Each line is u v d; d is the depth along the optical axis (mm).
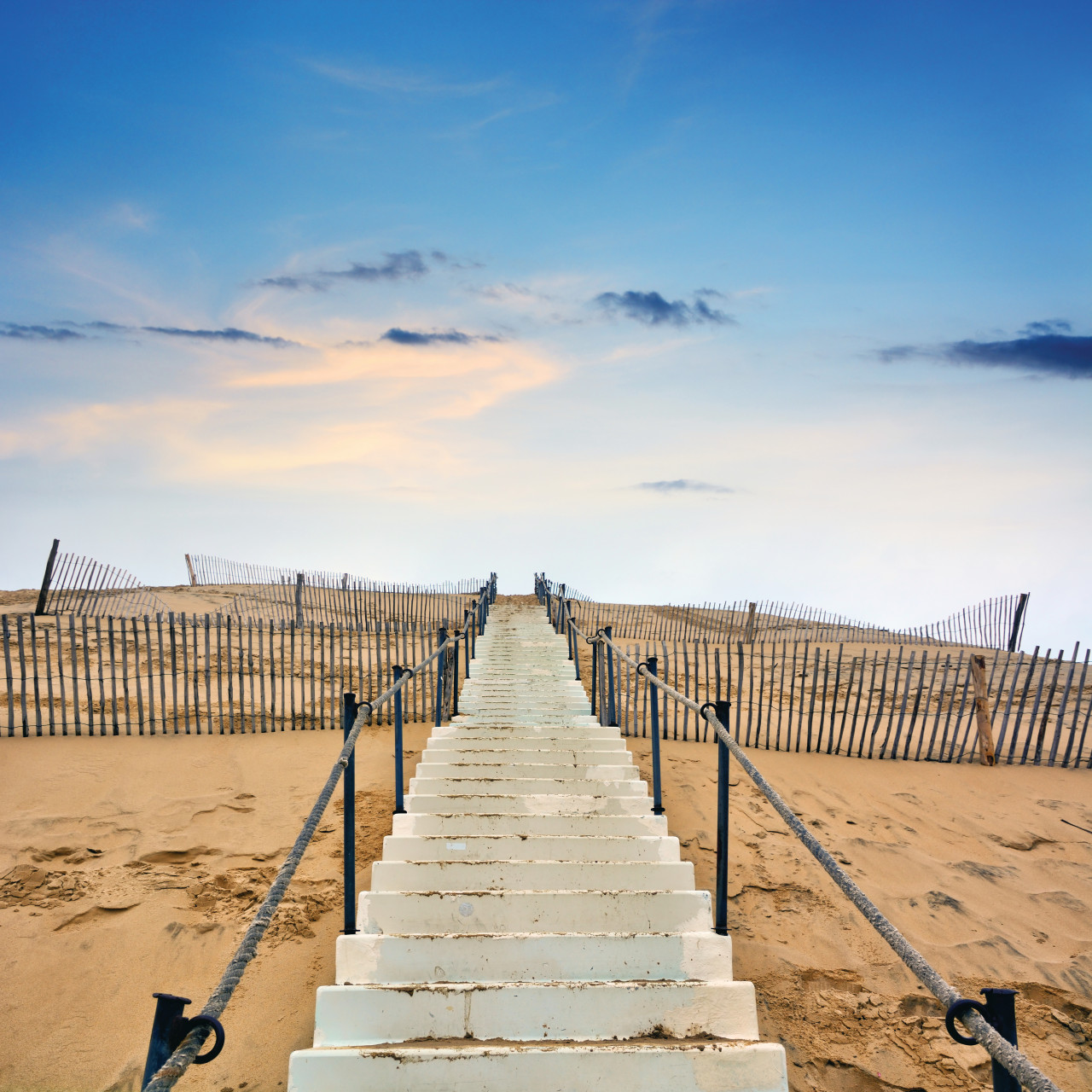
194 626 9008
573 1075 3373
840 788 8172
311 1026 4609
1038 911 6117
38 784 7398
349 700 4477
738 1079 3420
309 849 6520
